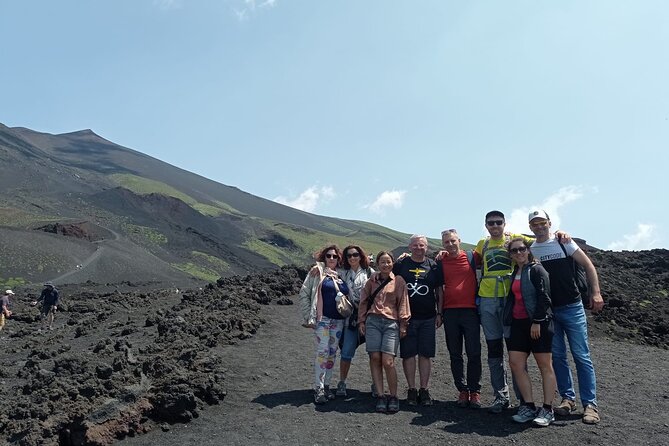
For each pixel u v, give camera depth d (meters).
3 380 9.47
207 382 7.58
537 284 6.18
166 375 7.83
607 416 6.50
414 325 7.12
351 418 6.64
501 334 6.76
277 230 129.62
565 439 5.82
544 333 6.16
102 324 15.48
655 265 21.92
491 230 6.88
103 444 6.35
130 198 103.38
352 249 7.63
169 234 88.06
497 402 6.65
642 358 10.02
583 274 6.72
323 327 7.32
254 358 9.52
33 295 32.59
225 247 94.94
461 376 7.02
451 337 7.00
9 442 6.25
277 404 7.29
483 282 6.82
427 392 7.05
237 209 170.25
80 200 95.69
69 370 8.25
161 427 6.79
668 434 5.93
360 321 7.11
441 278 7.11
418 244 7.14
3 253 48.28
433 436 6.02
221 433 6.45
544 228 6.62
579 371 6.45
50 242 54.62
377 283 7.11
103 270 52.19
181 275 61.06
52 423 6.43
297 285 17.08
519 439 5.86
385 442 5.92
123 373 7.89
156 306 18.28
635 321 14.91
